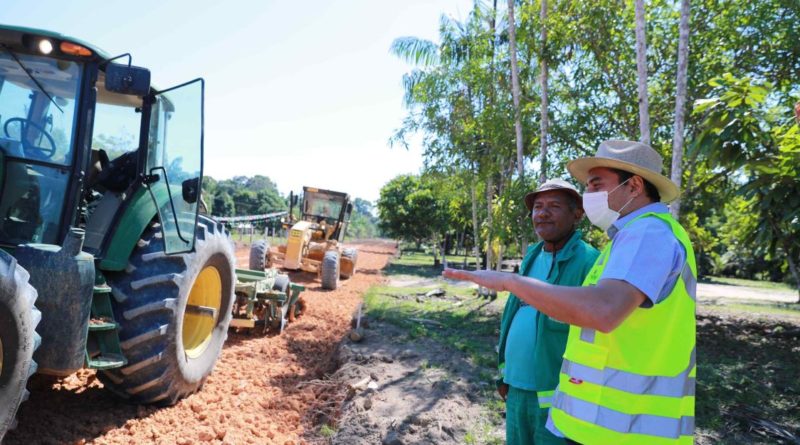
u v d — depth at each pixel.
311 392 5.31
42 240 3.78
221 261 5.05
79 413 4.04
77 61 3.82
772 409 5.03
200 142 4.26
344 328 8.31
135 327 3.93
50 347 3.25
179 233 4.34
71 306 3.27
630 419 1.76
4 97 3.81
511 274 1.81
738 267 34.50
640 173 1.98
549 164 9.38
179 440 3.80
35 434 3.60
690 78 9.10
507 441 2.82
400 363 6.14
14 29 3.57
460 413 4.52
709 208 10.52
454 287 15.83
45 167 3.80
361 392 4.99
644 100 6.64
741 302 16.84
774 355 7.57
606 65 9.78
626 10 9.52
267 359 6.36
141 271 4.07
